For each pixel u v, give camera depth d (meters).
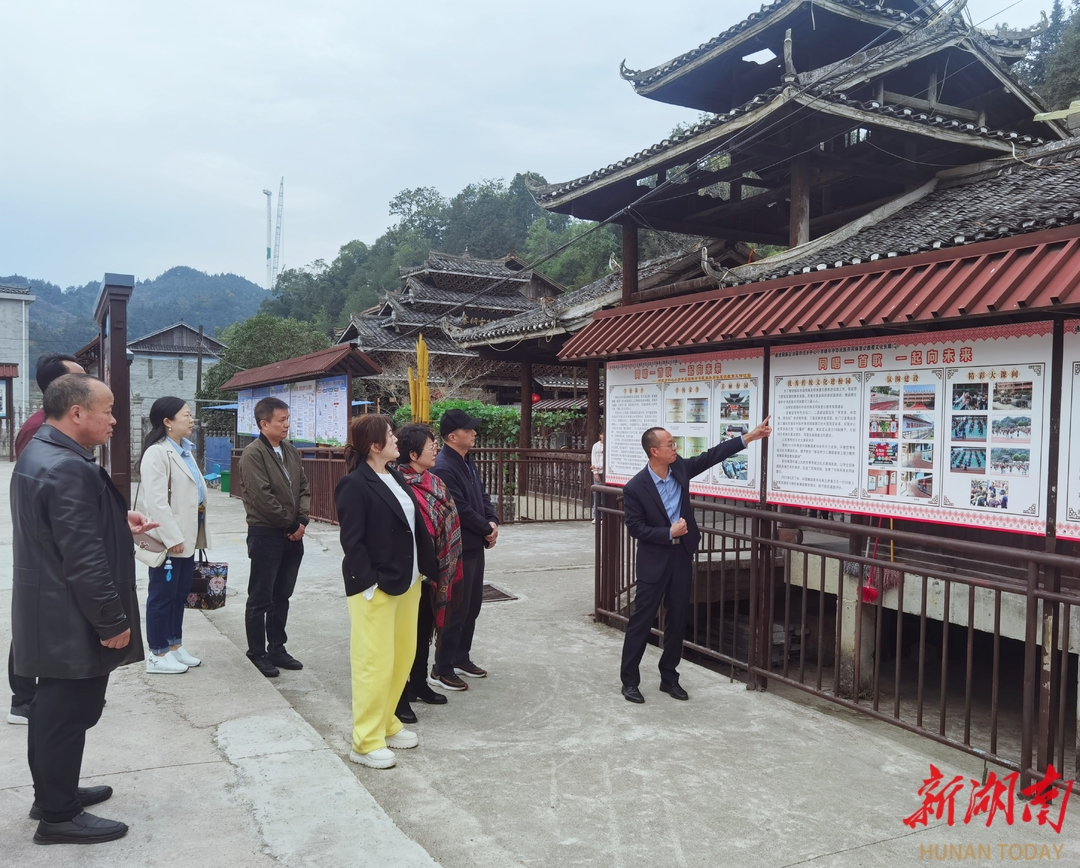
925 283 4.19
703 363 5.63
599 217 12.85
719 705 4.80
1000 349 3.80
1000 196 9.87
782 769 3.86
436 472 4.97
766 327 4.87
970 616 3.86
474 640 6.11
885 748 4.18
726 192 19.03
